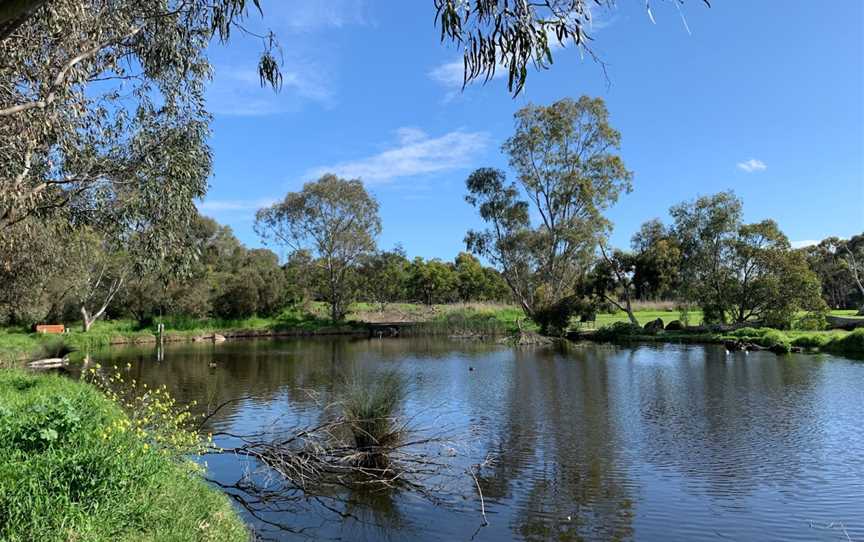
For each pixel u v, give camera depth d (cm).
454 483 861
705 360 2358
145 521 495
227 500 660
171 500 547
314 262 5106
